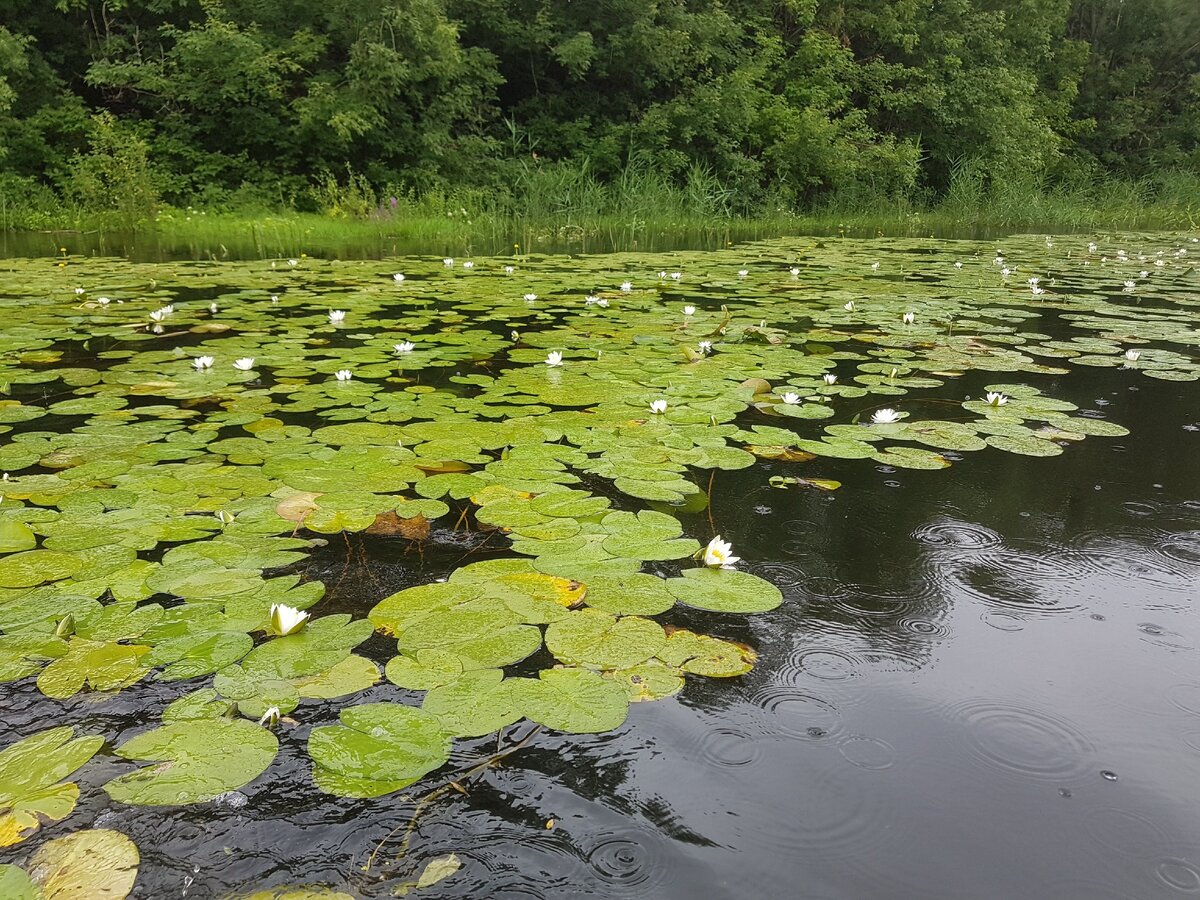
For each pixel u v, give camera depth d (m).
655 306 4.71
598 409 2.59
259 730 1.07
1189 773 1.07
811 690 1.22
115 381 2.83
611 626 1.33
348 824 0.94
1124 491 2.02
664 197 12.10
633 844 0.93
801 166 13.60
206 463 2.03
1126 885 0.89
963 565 1.62
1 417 2.40
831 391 2.88
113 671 1.19
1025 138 15.60
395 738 1.06
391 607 1.38
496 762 1.05
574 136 12.73
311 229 9.36
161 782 0.97
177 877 0.86
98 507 1.74
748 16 14.49
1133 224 14.65
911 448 2.30
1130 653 1.34
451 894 0.85
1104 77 19.62
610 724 1.09
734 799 1.00
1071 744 1.12
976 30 15.60
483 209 11.16
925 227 12.69
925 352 3.59
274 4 11.32
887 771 1.06
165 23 11.17
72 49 11.24
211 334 3.66
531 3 12.88
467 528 1.72
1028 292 5.50
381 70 10.46
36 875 0.85
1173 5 19.09
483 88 13.03
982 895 0.87
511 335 3.77
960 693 1.22
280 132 10.92
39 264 6.23
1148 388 3.04
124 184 9.54
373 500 1.82
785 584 1.53
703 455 2.17
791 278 6.07
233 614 1.34
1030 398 2.86
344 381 2.86
